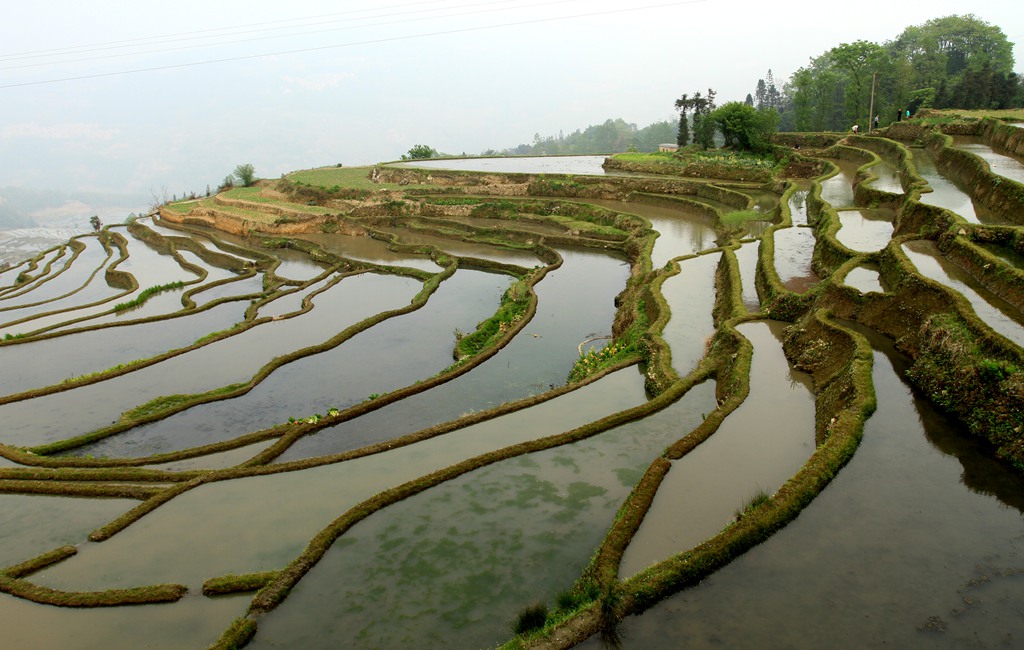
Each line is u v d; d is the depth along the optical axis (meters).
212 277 56.12
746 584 12.80
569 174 73.25
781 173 62.91
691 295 33.94
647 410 21.67
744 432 19.12
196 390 30.25
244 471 20.45
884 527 13.95
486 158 97.62
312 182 79.94
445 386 28.27
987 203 31.81
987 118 51.09
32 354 36.94
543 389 27.66
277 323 39.16
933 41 100.62
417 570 15.21
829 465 15.76
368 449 21.22
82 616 14.90
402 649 12.98
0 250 124.31
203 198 96.19
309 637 13.47
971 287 22.61
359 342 35.25
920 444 16.75
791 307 27.25
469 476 18.95
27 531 18.91
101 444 25.42
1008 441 15.95
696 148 80.19
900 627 11.47
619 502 17.20
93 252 75.81
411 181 78.44
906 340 21.73
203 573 16.06
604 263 48.66
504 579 14.73
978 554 13.06
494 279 47.69
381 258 55.91
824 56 111.31
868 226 35.16
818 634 11.48
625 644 11.80
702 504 15.91
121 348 37.66
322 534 16.45
